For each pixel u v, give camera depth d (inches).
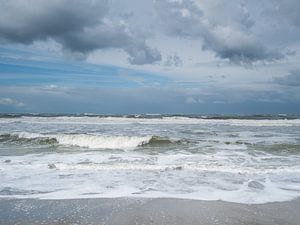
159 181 356.5
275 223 233.6
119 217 244.7
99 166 425.4
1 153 557.6
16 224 229.5
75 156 521.3
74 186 334.6
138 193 310.2
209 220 238.5
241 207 269.3
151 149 609.0
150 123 1301.7
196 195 304.2
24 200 286.8
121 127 1082.7
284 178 371.6
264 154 541.3
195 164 436.1
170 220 238.5
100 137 696.4
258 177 376.5
